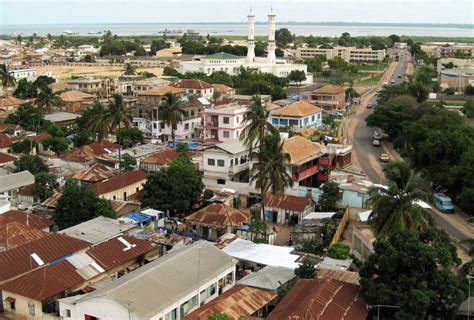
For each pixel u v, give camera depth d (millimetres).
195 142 129000
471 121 148625
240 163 95688
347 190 83250
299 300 47906
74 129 142875
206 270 55719
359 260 61594
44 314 51125
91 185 88125
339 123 161375
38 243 61344
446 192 94438
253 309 50219
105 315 47906
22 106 157750
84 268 56906
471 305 48781
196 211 80688
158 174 82062
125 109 120375
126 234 67750
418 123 111625
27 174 93312
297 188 88438
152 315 47219
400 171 57500
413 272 45469
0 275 55594
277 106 155375
